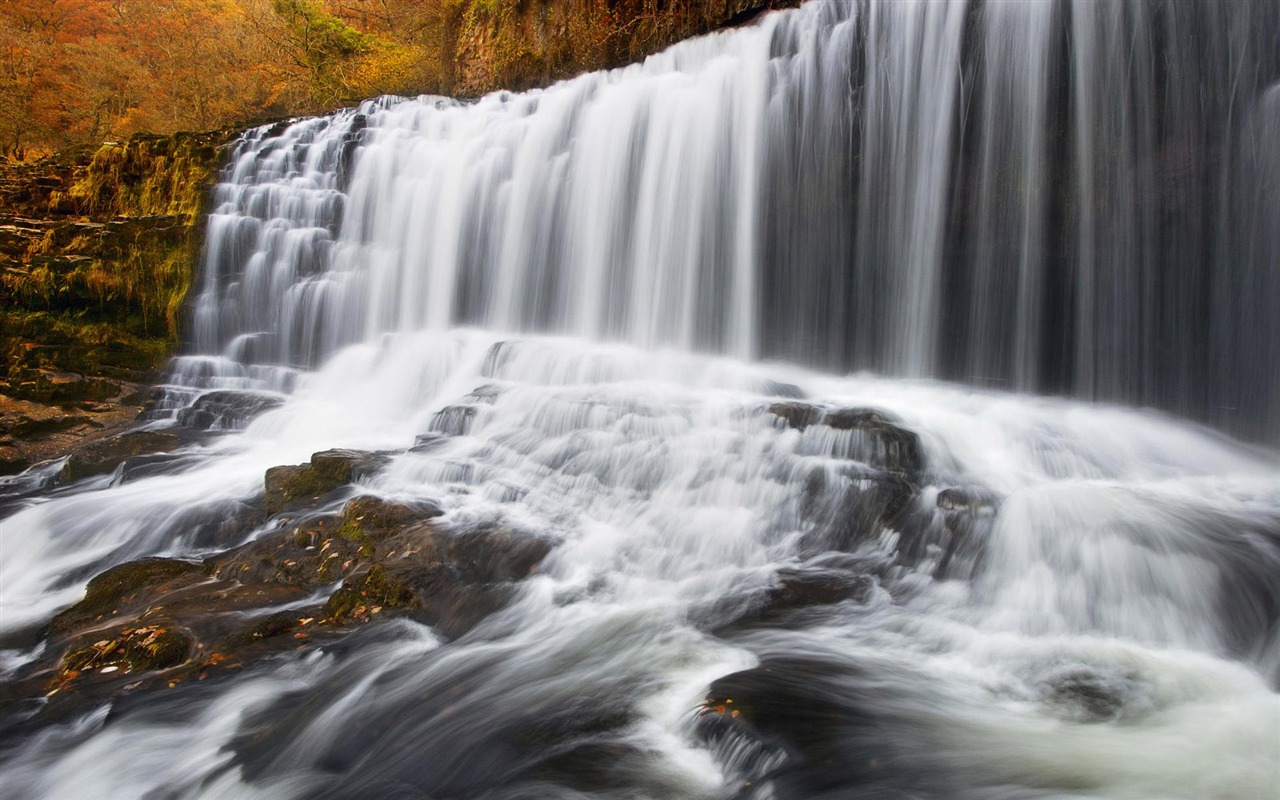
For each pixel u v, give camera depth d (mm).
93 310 14539
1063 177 8070
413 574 6098
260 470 9664
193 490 9016
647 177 11359
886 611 5430
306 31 26812
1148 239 7629
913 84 9047
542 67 18219
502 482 7805
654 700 4535
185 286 14914
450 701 4707
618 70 12375
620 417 8398
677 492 7238
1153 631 4949
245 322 15227
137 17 35969
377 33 29781
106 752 4598
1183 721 4070
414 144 14719
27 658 5930
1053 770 3613
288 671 5254
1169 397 7617
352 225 15266
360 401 12227
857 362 9703
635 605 5785
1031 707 4254
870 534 6246
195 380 13992
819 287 9914
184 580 6629
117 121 33906
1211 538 5328
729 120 10555
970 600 5457
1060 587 5324
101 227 15234
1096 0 7723
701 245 10812
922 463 6820
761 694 4273
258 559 6793
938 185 8898
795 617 5418
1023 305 8430
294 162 16188
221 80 33062
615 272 11703
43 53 32750
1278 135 6820
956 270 8852
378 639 5547
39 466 11211
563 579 6148
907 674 4598
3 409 12328
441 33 23219
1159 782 3512
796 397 8797
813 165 9875
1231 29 7012
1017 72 8266
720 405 8211
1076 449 7094
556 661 5070
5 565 7863
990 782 3549
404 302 14359
